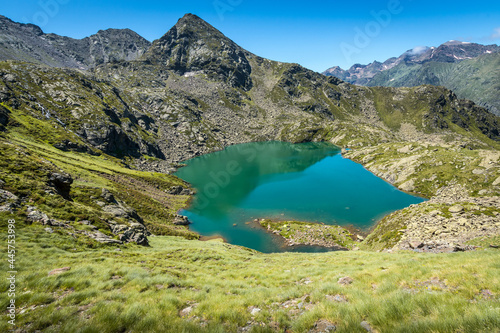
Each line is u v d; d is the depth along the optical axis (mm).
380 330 7574
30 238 25141
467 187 96750
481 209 47719
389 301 9180
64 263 20078
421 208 59656
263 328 8969
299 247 68250
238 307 11477
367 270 17500
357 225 82500
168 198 111688
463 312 7523
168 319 9984
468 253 18953
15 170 43469
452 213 50000
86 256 23750
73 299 12297
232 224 88000
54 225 30734
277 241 73312
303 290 13523
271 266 27828
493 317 6590
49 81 189125
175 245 46000
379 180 139625
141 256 28422
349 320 8477
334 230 76000
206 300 12602
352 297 11172
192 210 103062
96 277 16734
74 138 137250
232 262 31203
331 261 27109
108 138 163500
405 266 16344
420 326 7109
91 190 62156
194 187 138125
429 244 32906
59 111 163000
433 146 161500
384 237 55156
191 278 19641
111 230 39906
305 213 94562
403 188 120562
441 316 7484
